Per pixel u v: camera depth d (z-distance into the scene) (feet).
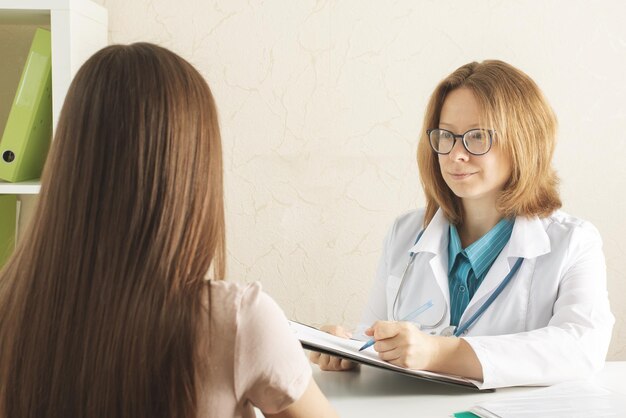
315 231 7.05
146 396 2.16
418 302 4.99
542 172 4.69
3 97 6.83
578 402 3.63
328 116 6.93
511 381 3.93
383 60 6.86
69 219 2.24
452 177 4.57
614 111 6.91
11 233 6.48
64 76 5.73
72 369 2.21
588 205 6.98
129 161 2.21
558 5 6.80
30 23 6.57
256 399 2.37
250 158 7.00
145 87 2.26
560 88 6.88
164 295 2.19
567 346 4.07
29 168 6.14
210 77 6.92
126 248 2.19
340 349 3.70
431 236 4.98
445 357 3.92
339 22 6.84
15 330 2.29
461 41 6.83
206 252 2.32
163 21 6.86
